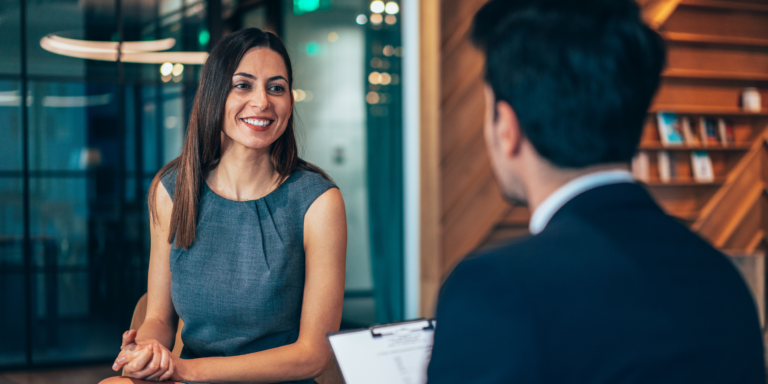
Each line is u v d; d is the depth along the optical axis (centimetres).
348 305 446
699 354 52
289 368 120
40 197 402
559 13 58
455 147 413
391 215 453
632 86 56
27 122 397
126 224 417
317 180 135
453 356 53
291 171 137
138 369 107
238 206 131
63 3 401
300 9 437
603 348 50
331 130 444
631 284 53
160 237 137
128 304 417
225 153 134
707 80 461
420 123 421
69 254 407
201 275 129
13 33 392
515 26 59
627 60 56
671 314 53
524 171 62
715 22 465
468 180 415
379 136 451
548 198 61
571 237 56
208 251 129
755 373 57
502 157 63
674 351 51
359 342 89
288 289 129
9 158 395
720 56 464
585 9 57
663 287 54
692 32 459
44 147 402
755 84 473
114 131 414
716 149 459
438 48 402
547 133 57
